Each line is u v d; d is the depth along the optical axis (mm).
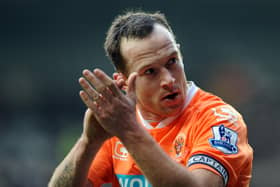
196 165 12078
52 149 71625
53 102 88562
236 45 93438
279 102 80688
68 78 91500
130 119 11344
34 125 81062
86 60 92750
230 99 83125
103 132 12375
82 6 92000
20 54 92812
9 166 61250
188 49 91312
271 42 95000
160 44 12805
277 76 90938
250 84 84812
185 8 91812
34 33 93688
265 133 72250
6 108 85188
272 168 68000
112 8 92375
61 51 93312
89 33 93750
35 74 91062
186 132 13227
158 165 11156
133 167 13875
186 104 13680
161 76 12852
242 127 13078
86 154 12789
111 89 11250
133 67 13062
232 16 94250
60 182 13195
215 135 12562
